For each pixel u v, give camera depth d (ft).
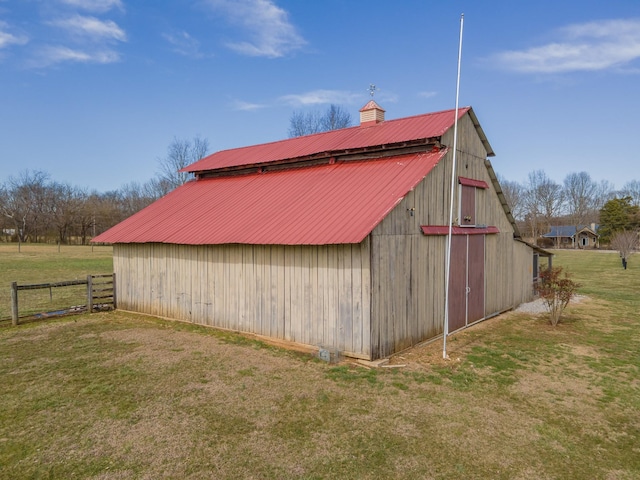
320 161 43.24
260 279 34.09
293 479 15.28
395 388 23.66
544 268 57.62
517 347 32.22
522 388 23.89
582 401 22.22
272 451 17.11
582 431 19.01
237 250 35.68
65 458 16.62
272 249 33.19
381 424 19.43
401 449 17.31
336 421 19.70
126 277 45.60
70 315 43.39
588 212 270.67
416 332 32.19
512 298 49.57
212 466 16.05
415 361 28.48
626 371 26.86
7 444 17.69
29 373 26.03
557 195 272.51
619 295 59.26
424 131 37.22
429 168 33.55
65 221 208.23
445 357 28.86
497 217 45.96
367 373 25.86
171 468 15.90
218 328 37.27
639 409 21.33
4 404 21.57
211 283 37.78
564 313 46.03
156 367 27.04
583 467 16.21
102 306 46.26
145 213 49.06
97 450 17.20
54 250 153.28
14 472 15.70
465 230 39.04
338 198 33.88
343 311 28.96
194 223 41.01
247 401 21.84
